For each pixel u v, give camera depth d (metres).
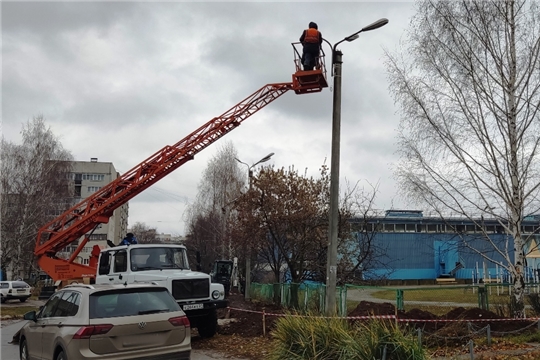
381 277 19.66
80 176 86.62
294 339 7.50
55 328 7.32
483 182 13.57
